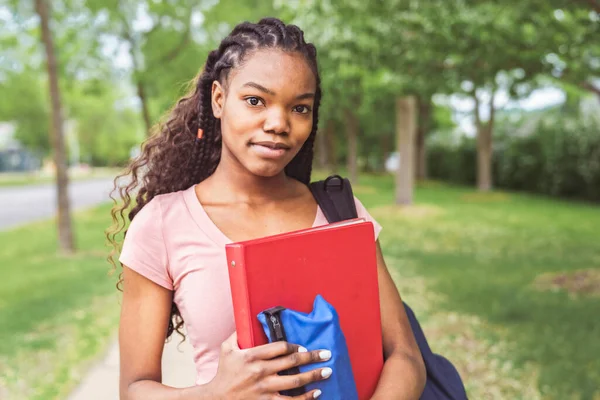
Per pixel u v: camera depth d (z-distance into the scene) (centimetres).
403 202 1593
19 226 1590
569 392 402
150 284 130
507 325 555
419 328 158
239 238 132
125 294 132
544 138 2119
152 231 130
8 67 1167
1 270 928
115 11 1151
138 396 121
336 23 805
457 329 549
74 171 7100
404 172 1592
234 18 1238
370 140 4072
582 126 1986
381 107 2339
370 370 128
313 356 108
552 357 465
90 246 1141
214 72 135
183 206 133
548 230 1236
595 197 1966
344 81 1200
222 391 109
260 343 113
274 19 130
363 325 127
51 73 1031
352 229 126
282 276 117
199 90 143
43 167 6744
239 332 115
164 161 153
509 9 609
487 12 709
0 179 4881
